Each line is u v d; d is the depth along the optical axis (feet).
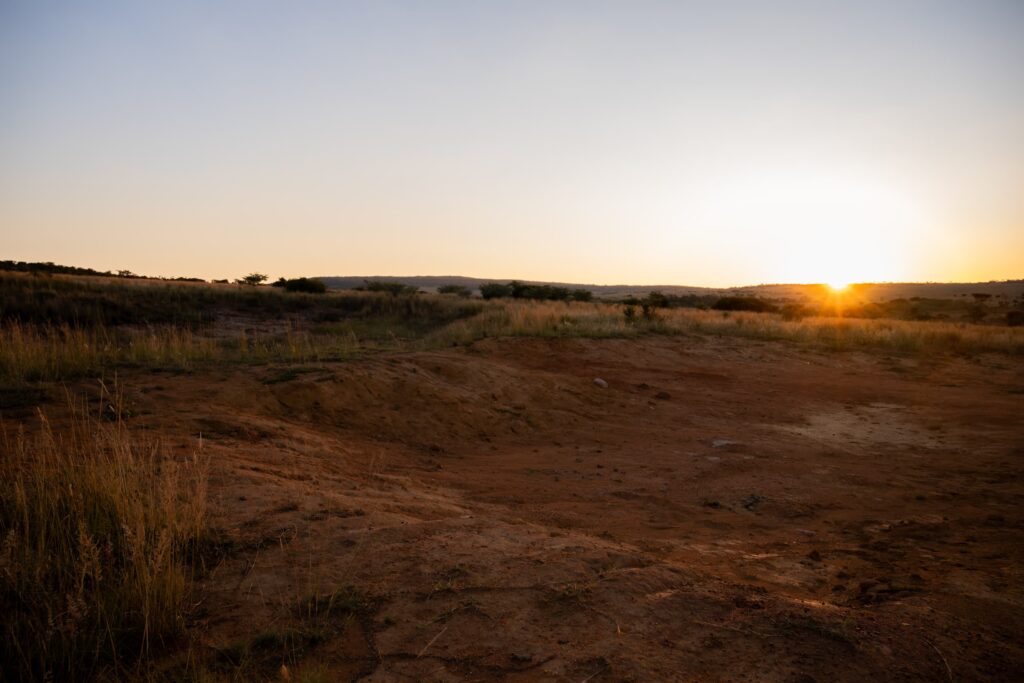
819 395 53.83
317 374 37.01
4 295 86.84
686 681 10.57
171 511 15.01
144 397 30.14
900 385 59.57
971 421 43.45
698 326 87.71
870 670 10.89
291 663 11.24
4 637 11.07
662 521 21.99
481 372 44.65
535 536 17.22
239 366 38.63
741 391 54.34
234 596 13.39
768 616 12.79
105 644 11.53
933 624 12.83
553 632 12.19
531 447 34.60
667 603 13.29
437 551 15.56
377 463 27.48
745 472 29.43
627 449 34.37
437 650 11.62
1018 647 12.08
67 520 14.78
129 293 106.42
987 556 18.45
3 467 17.52
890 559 18.25
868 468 30.71
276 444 26.48
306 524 16.92
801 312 151.33
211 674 10.82
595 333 73.10
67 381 32.37
